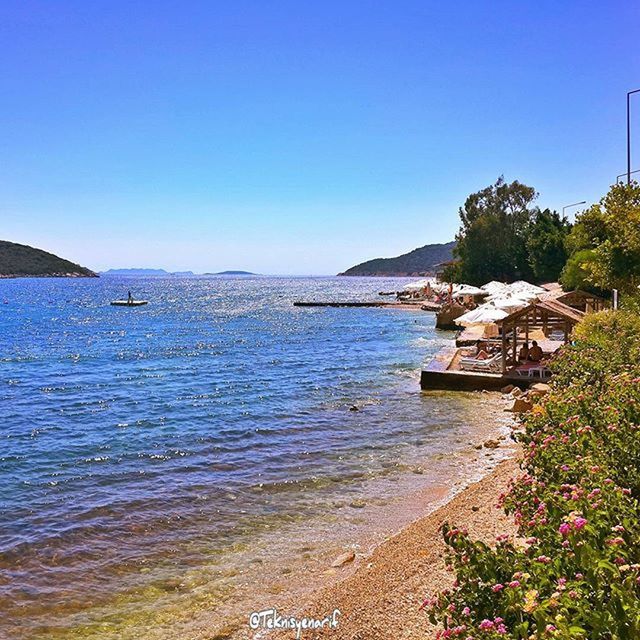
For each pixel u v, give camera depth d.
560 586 3.42
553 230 70.56
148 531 10.56
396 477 13.24
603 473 5.34
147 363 32.78
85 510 11.56
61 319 66.38
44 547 9.94
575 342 19.00
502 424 17.84
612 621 3.12
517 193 83.31
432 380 23.38
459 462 14.23
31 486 13.05
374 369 29.12
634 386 8.50
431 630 6.59
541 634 3.19
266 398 22.55
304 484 12.88
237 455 15.19
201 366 31.22
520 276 79.56
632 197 23.67
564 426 7.52
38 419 19.72
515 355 23.91
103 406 21.72
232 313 73.19
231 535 10.34
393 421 18.56
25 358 35.34
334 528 10.53
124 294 134.50
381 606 7.35
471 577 4.33
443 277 88.75
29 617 7.83
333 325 54.28
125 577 8.91
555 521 4.47
